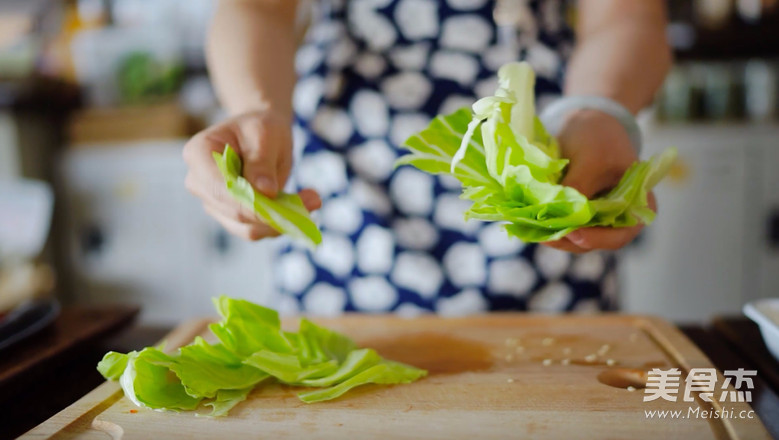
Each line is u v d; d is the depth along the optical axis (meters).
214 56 0.66
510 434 0.47
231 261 1.52
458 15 0.72
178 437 0.47
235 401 0.51
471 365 0.57
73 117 1.60
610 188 0.53
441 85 0.72
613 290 0.77
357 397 0.52
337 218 0.73
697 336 0.65
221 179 0.52
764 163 1.37
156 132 1.54
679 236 1.43
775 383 0.54
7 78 1.52
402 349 0.60
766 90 1.47
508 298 0.71
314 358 0.56
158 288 1.57
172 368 0.50
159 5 1.66
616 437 0.47
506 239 0.71
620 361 0.57
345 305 0.74
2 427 0.52
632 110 0.61
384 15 0.73
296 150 0.76
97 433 0.49
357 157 0.73
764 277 1.41
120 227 1.56
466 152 0.53
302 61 0.78
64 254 1.61
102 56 1.66
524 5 0.73
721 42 1.46
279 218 0.51
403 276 0.72
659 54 0.64
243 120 0.55
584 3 0.71
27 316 0.62
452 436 0.47
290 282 0.75
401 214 0.72
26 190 1.35
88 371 0.60
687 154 1.39
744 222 1.40
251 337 0.55
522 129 0.53
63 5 1.65
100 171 1.54
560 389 0.52
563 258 0.72
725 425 0.47
